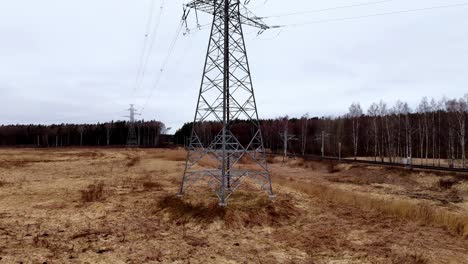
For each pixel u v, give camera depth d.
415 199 28.48
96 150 94.44
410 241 14.32
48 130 149.62
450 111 63.81
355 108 97.44
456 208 24.84
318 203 21.84
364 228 16.25
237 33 19.27
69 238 13.41
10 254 11.35
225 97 18.19
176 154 71.81
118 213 17.77
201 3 19.09
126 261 11.13
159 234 14.35
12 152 77.88
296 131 110.75
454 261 12.03
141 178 32.12
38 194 23.08
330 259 11.94
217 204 18.00
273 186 27.95
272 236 14.56
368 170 44.72
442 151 76.44
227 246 13.04
